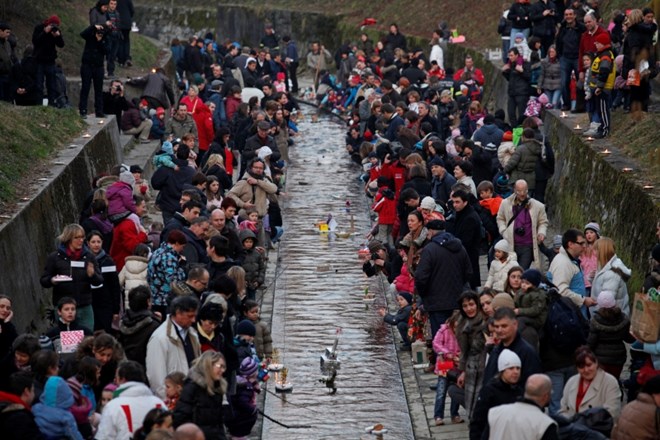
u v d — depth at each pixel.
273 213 36.84
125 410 16.64
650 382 16.73
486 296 20.66
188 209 25.84
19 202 28.05
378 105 45.44
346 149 54.66
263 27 89.62
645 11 34.44
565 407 19.03
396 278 28.70
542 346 20.98
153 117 46.47
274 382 25.80
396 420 23.53
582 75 38.81
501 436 16.03
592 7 41.31
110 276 24.45
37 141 34.19
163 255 22.73
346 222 40.88
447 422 23.05
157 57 64.19
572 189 34.94
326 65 76.75
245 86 60.28
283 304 31.64
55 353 17.81
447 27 69.88
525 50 47.34
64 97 41.31
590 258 25.09
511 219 28.61
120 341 20.16
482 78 53.34
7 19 55.75
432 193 32.28
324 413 23.94
